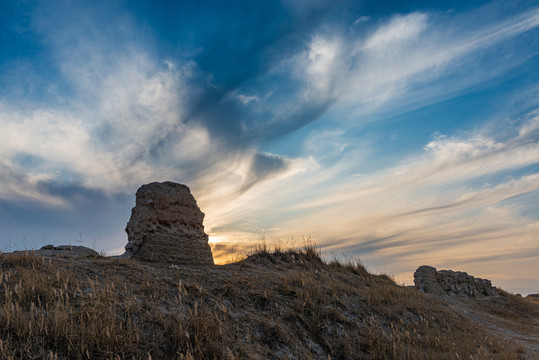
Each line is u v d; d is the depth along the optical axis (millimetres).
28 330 5500
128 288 7906
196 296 8438
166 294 8062
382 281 18641
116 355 5516
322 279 14422
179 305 7699
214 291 9094
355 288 14133
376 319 11266
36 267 7875
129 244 12234
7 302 5840
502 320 17422
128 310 6785
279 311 9234
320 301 10742
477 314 17594
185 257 12398
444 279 24812
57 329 5680
